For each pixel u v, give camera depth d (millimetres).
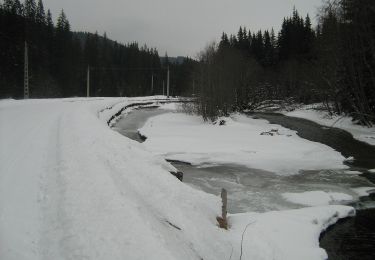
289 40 74750
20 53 51938
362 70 28844
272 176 14703
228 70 39156
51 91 58188
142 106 53219
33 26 60875
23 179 8641
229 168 15836
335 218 10117
